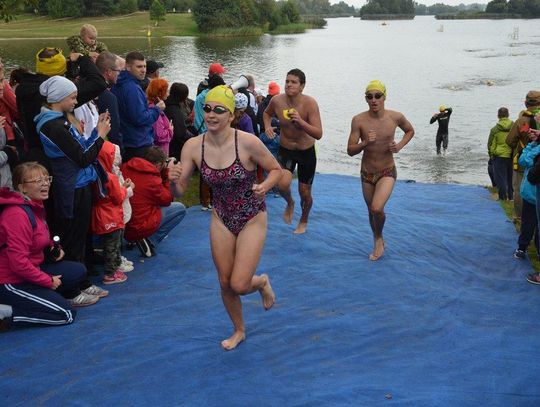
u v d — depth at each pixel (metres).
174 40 83.69
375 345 5.07
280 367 4.67
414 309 5.82
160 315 5.57
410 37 104.38
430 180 16.77
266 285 5.03
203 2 97.56
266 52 65.50
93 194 6.03
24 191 5.20
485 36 104.62
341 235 8.18
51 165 5.66
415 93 34.78
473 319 5.72
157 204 6.85
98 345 4.95
